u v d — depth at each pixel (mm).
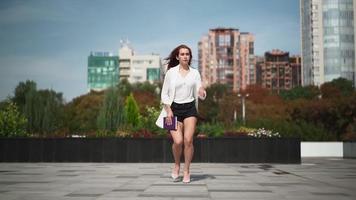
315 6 99500
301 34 105438
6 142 17156
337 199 5730
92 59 150750
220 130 18922
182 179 8305
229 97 66625
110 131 19750
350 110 48594
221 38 131500
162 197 5797
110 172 10969
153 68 134250
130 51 135375
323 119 50594
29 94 30391
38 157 17125
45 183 7891
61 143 17125
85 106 62062
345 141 25703
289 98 75625
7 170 11773
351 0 97438
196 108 7555
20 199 5707
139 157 16984
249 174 10328
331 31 97250
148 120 20156
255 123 34250
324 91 72625
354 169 12781
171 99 7414
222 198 5711
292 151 16781
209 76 131625
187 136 7473
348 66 96750
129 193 6238
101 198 5727
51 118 30359
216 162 16938
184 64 7465
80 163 16531
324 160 21766
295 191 6613
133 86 78625
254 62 132625
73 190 6711
